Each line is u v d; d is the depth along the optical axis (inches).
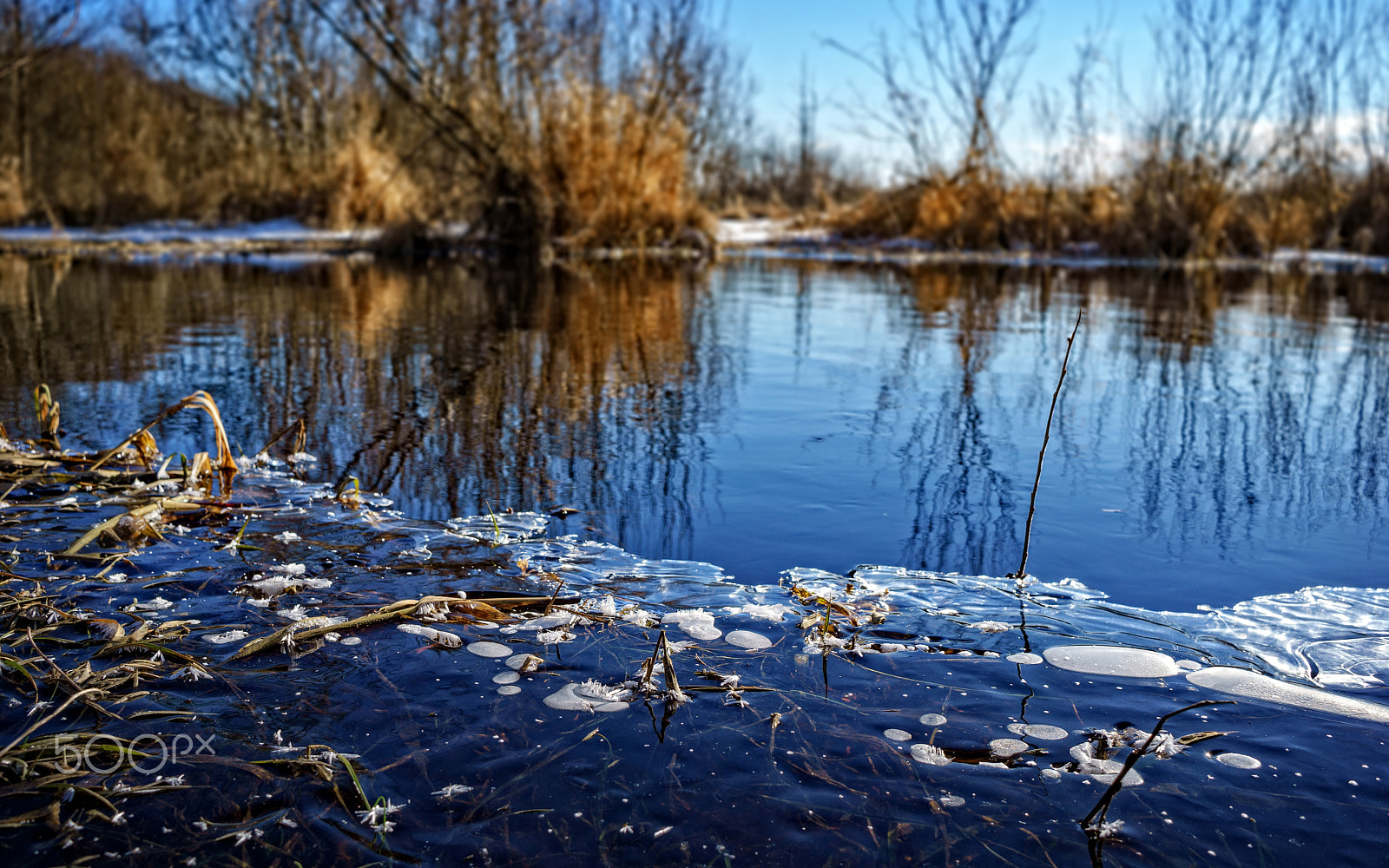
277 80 682.8
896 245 661.3
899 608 76.5
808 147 1224.2
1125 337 235.8
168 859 44.8
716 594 79.0
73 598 75.9
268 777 51.5
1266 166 608.4
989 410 149.7
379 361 184.2
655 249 579.5
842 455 121.8
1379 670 66.4
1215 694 62.6
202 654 66.7
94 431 128.1
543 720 57.9
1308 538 93.0
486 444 125.9
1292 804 50.4
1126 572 84.6
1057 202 639.1
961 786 51.5
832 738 56.3
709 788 50.9
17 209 569.0
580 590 79.5
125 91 647.8
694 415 144.1
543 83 496.4
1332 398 159.0
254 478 110.0
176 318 241.3
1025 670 65.7
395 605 73.2
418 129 602.2
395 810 48.6
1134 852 46.3
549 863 44.7
